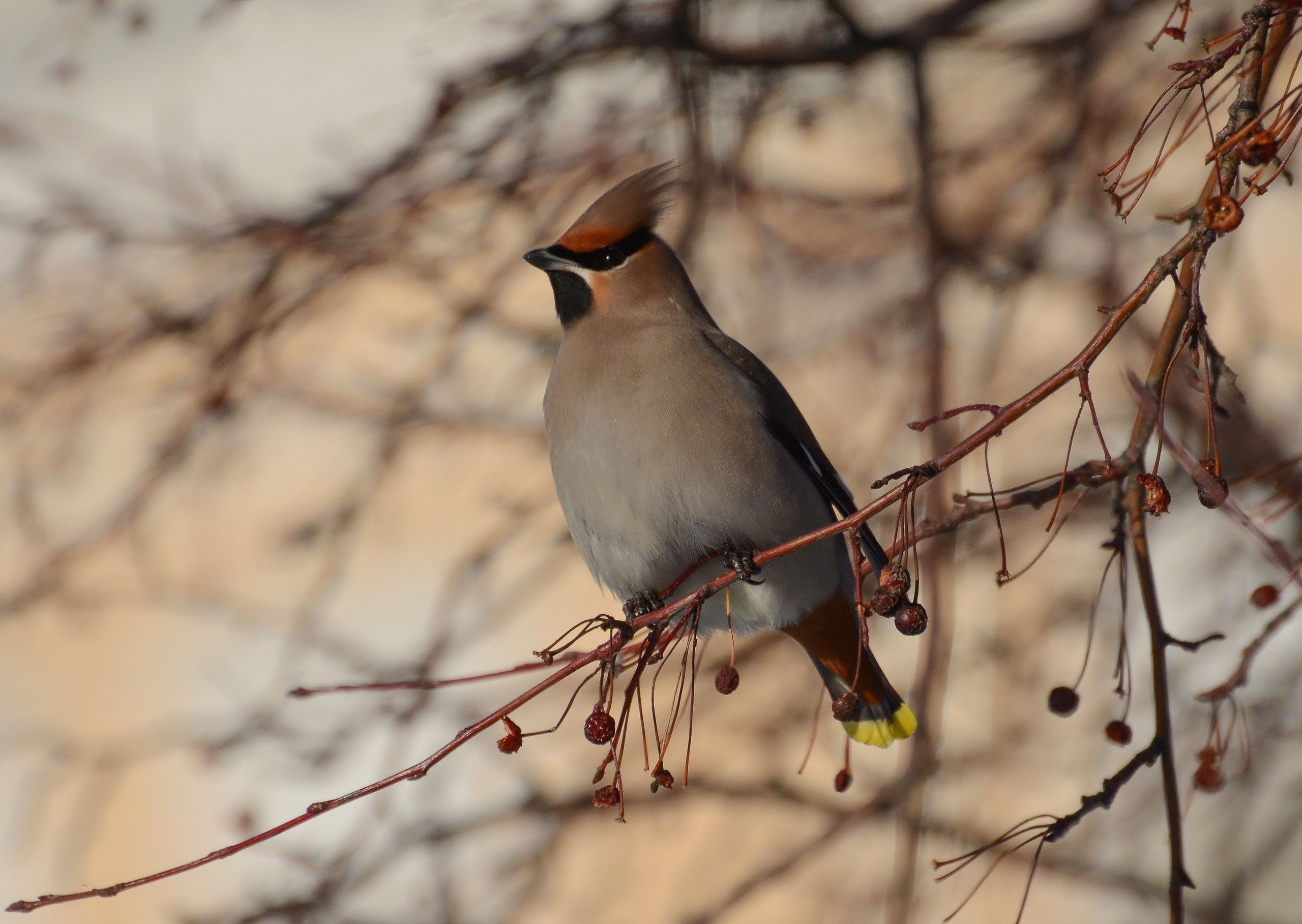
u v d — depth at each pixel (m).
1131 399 11.71
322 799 11.64
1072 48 11.77
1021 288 11.70
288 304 11.18
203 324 10.91
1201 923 10.96
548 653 6.17
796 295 12.68
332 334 12.27
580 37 10.82
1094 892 11.76
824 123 12.30
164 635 13.73
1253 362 11.30
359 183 11.03
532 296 13.16
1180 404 10.21
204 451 11.75
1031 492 6.46
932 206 11.27
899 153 12.96
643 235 8.38
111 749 12.18
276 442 12.85
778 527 7.78
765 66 11.23
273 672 13.27
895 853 11.37
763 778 11.77
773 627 8.04
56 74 11.16
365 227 11.07
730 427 7.75
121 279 11.08
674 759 12.12
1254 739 10.74
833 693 8.24
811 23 11.44
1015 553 11.91
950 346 11.48
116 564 12.28
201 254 11.03
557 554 11.91
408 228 11.07
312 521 12.39
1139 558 6.46
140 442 11.74
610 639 6.12
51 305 10.99
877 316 12.50
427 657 11.14
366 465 12.39
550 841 10.93
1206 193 5.59
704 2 10.97
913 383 11.88
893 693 8.19
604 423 7.82
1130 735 6.50
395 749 10.77
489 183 11.26
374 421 12.31
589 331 8.16
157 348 11.04
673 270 8.38
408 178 11.00
